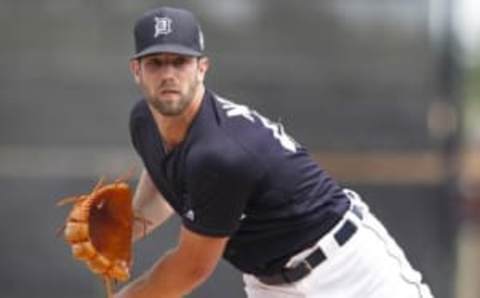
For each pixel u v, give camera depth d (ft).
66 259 107.96
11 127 107.86
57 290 107.96
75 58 107.34
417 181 107.45
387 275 55.93
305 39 106.93
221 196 52.95
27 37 107.55
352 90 106.93
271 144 53.98
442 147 107.24
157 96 52.31
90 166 107.34
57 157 107.76
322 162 107.34
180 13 52.90
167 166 54.44
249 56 107.04
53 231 107.86
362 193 107.34
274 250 55.47
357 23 106.73
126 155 107.24
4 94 107.65
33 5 107.34
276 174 54.03
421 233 107.34
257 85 106.93
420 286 56.75
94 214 57.21
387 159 107.24
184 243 54.44
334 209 55.47
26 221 107.96
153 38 52.26
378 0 106.73
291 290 56.39
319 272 55.62
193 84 52.60
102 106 107.24
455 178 107.24
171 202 56.44
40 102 107.55
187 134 53.06
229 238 55.26
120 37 107.14
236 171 52.60
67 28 107.34
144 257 104.63
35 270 107.96
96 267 57.31
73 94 107.65
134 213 59.67
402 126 107.14
